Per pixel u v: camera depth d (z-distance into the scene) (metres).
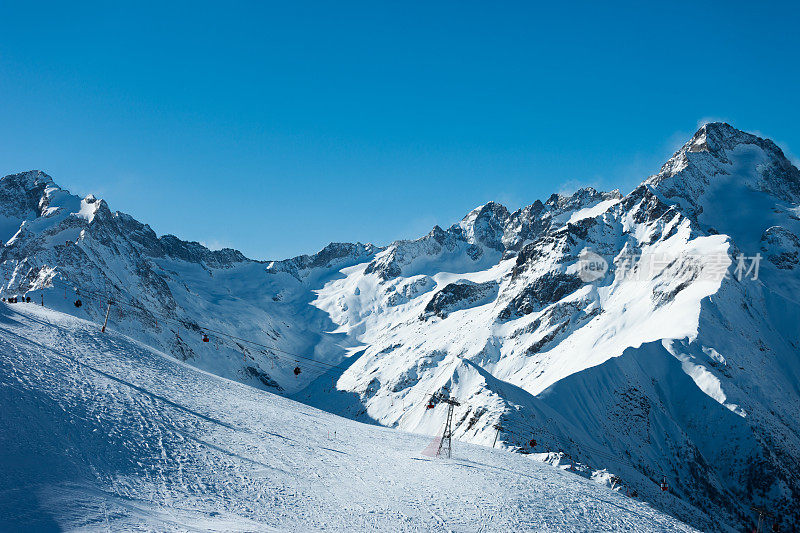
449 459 74.56
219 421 62.59
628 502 70.00
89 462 39.94
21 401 44.47
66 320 89.19
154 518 33.66
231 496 42.47
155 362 84.44
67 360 63.81
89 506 32.75
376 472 60.38
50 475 35.53
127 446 45.22
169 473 43.28
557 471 81.12
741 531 147.12
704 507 151.12
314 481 51.53
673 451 167.38
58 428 42.94
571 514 56.38
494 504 54.53
